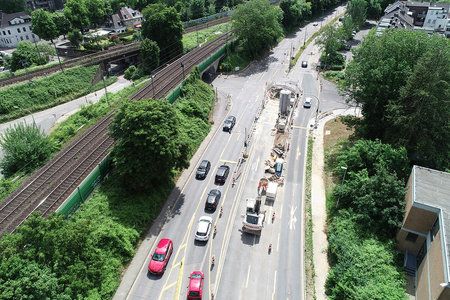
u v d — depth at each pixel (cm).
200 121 7225
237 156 6388
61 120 7825
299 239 4597
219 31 14450
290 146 6825
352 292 3491
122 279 3903
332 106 8650
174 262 4156
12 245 2811
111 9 16100
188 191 5419
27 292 2536
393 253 4088
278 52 12888
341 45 12112
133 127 4575
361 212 4506
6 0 15725
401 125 5434
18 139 5647
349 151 5581
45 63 10806
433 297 3155
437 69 4859
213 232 4628
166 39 11006
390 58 5547
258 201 4791
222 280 3959
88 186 4575
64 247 3002
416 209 3866
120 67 11950
